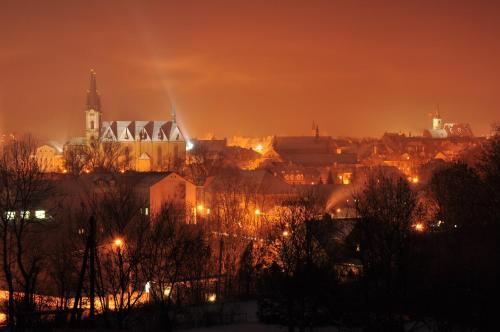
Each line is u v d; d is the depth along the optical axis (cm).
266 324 8694
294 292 8150
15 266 9756
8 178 11075
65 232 10569
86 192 13300
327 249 9469
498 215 9756
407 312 8112
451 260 8500
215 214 15312
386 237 8100
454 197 10975
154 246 9950
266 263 10544
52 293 9306
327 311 8381
